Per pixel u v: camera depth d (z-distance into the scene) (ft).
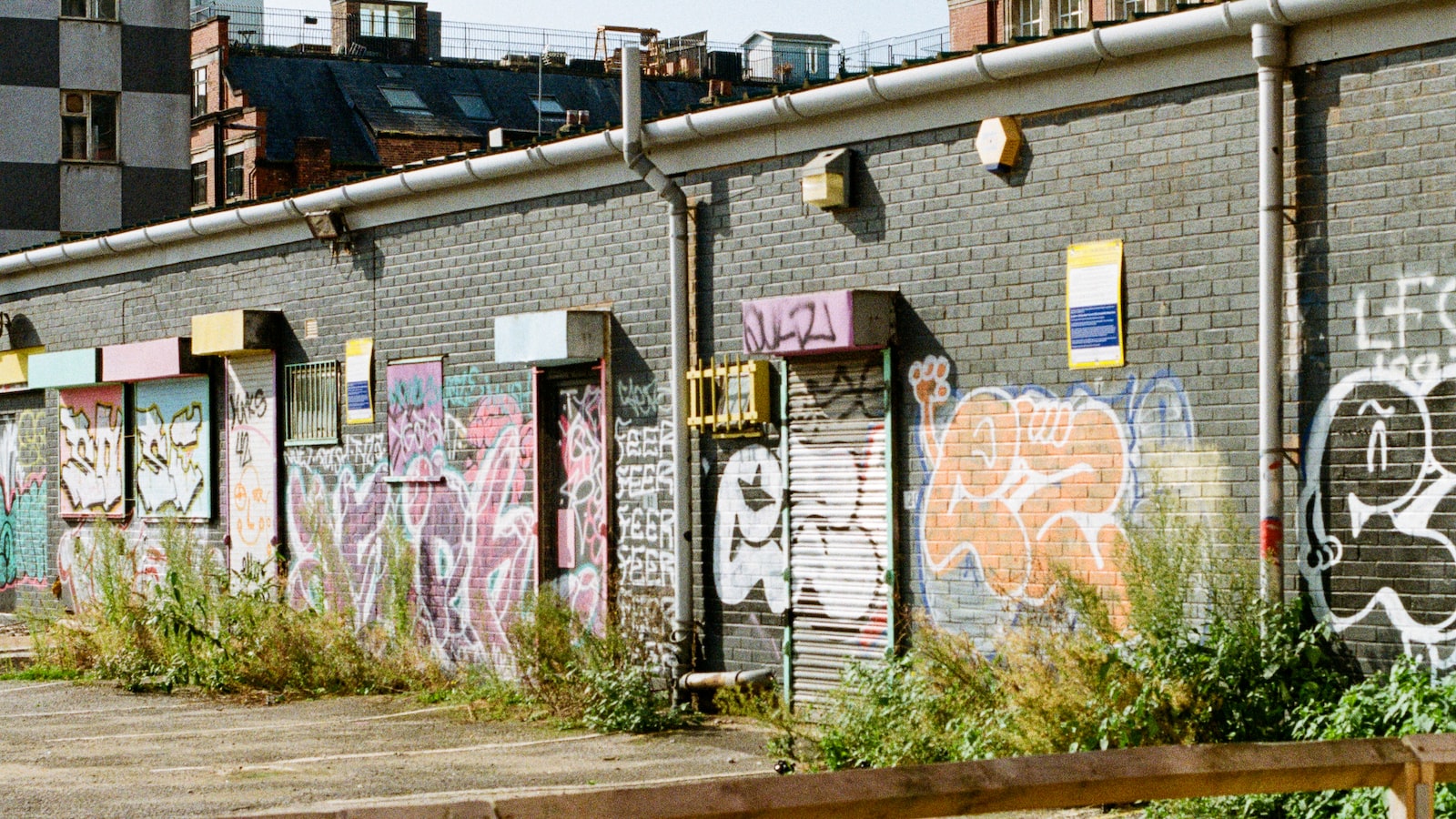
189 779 33.96
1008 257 34.65
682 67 201.26
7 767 35.78
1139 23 31.50
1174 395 31.68
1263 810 26.08
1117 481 32.53
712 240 41.11
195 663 50.80
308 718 43.45
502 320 45.32
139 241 61.62
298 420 55.26
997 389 34.78
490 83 200.44
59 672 53.57
